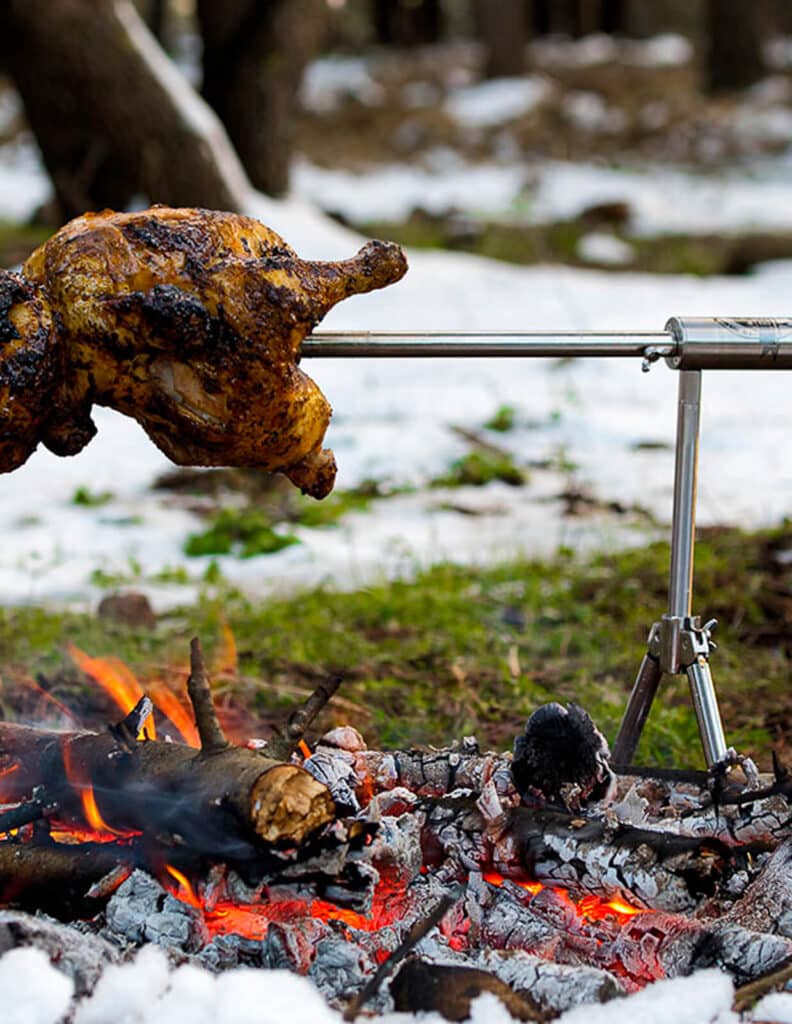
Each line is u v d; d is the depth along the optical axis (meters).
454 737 4.45
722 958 2.64
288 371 2.78
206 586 6.15
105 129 11.79
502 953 2.59
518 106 24.41
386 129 23.88
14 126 24.16
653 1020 2.42
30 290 2.71
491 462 8.03
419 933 2.59
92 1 11.48
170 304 2.66
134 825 2.78
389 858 2.77
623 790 3.10
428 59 29.33
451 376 10.44
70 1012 2.39
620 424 8.95
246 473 7.71
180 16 35.44
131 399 2.78
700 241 15.91
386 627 5.57
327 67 28.97
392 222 16.39
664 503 7.35
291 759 3.20
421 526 7.12
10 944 2.50
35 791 2.91
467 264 14.14
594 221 16.62
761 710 4.75
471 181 20.22
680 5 39.47
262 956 2.67
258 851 2.61
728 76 28.17
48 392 2.73
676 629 3.16
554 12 34.62
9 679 4.87
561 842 2.80
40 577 6.32
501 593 5.95
